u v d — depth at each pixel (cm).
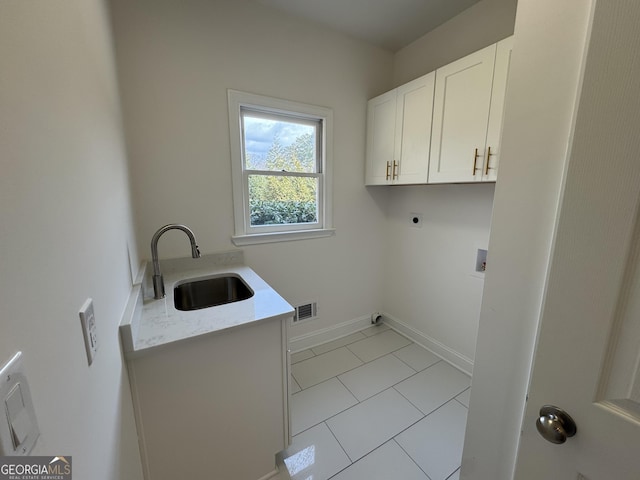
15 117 36
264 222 206
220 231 186
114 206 96
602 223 47
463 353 206
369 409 167
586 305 50
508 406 77
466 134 157
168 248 171
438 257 218
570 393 54
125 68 145
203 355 105
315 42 198
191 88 163
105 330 70
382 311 278
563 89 59
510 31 161
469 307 199
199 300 169
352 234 245
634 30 41
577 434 53
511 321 74
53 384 41
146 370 96
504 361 77
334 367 208
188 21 157
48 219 44
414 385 188
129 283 115
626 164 43
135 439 94
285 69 190
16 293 33
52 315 42
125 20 142
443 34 197
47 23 48
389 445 143
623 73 43
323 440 146
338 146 222
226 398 112
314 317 236
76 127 61
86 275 59
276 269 211
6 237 32
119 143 119
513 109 69
